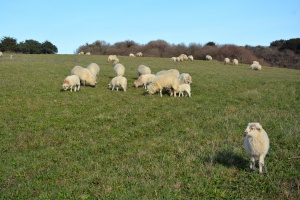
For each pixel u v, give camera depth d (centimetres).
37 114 1605
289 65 8250
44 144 1208
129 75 3139
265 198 722
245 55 7812
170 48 8850
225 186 795
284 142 1093
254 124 851
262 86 2606
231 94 2239
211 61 6362
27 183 873
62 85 2173
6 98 1886
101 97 2041
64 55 6625
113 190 795
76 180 880
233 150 1029
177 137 1245
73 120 1532
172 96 2131
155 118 1569
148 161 998
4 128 1373
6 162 1026
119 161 1012
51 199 770
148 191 774
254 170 867
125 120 1537
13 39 8881
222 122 1430
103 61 5044
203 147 1094
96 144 1198
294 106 1755
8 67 3067
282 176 826
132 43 9794
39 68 3148
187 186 802
